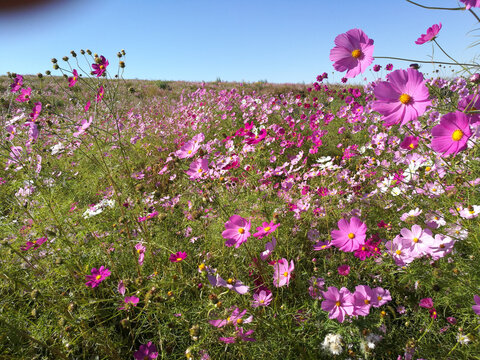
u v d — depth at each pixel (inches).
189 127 136.0
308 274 43.1
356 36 27.7
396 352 33.2
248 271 44.6
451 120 24.5
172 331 37.1
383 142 73.9
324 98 177.0
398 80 24.5
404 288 38.6
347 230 34.7
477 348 29.1
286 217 51.0
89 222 54.4
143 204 55.6
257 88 325.7
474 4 23.0
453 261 36.8
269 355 33.2
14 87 58.4
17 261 44.3
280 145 96.9
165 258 47.8
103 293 41.1
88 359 35.3
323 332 34.9
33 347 34.0
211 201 49.4
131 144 99.1
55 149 70.8
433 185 46.7
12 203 56.8
